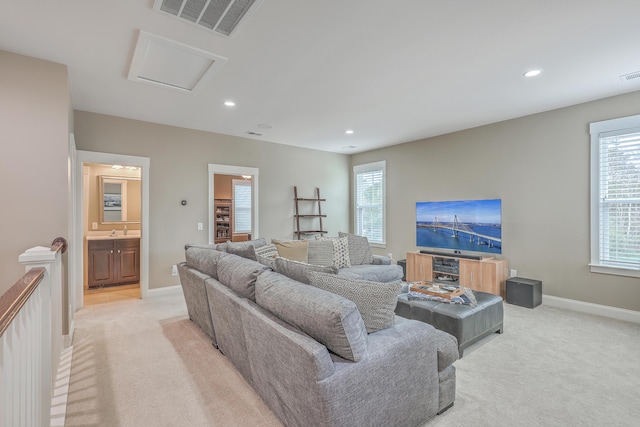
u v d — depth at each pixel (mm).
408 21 2100
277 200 5719
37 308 1321
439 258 4727
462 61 2662
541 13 2016
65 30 2201
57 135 2623
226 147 5090
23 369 1077
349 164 6844
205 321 2893
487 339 2887
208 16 2051
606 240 3539
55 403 1943
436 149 5203
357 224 6691
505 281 4082
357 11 1992
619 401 1954
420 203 5379
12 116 2475
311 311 1485
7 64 2475
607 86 3189
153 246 4414
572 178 3760
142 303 4070
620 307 3426
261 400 1975
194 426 1748
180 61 2645
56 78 2652
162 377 2252
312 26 2154
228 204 7457
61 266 2555
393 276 4344
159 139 4453
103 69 2789
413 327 1749
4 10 1972
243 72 2848
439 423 1749
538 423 1752
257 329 1784
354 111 3949
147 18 2068
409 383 1623
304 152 6105
